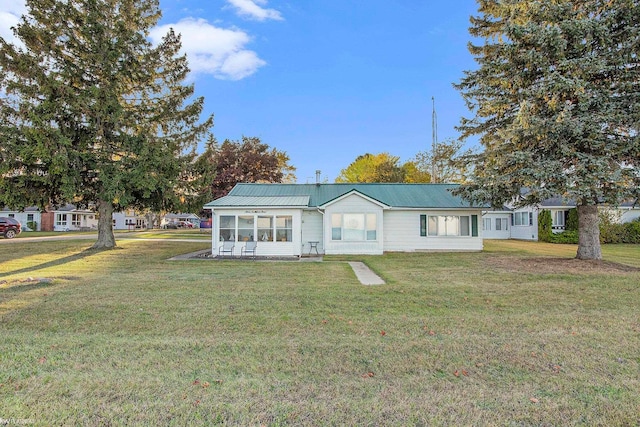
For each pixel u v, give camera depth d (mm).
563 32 11266
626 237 24188
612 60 11234
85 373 3648
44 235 30031
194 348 4375
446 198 19641
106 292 7645
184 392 3264
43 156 14055
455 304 6688
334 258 15570
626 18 11047
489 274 10211
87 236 28656
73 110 15773
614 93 11539
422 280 9352
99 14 16594
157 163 16297
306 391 3301
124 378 3535
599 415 2924
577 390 3348
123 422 2789
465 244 18797
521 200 13227
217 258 15500
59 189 15727
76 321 5512
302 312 6090
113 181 15695
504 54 12516
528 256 14930
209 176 18953
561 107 11484
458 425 2777
